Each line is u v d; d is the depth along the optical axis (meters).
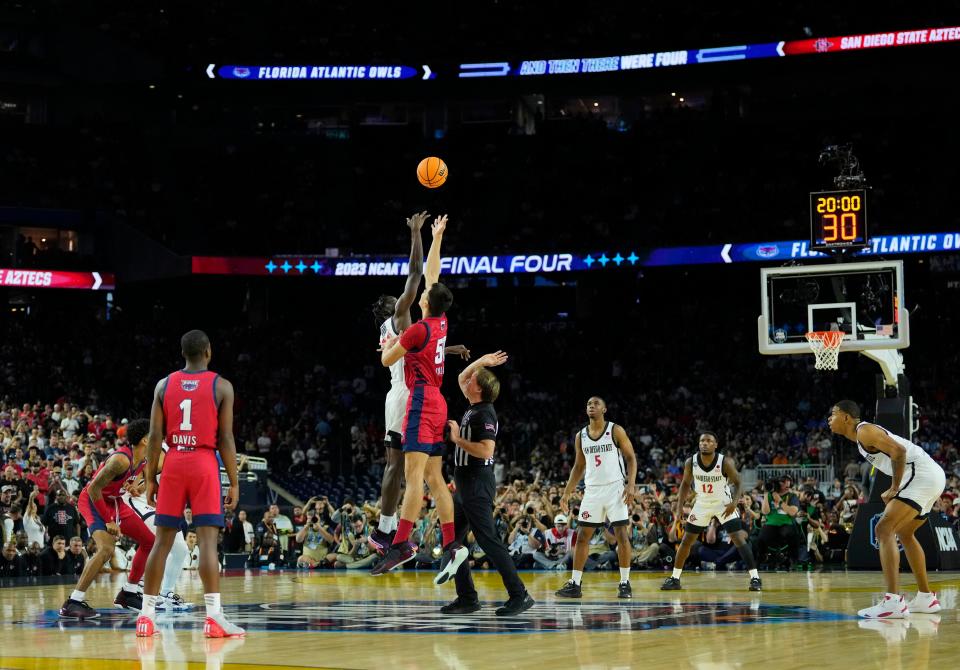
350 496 29.69
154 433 8.12
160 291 37.84
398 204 37.44
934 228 30.03
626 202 36.50
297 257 34.09
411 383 8.60
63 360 33.75
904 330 16.64
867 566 17.72
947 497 20.20
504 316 38.75
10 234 35.19
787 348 17.17
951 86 36.38
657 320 36.50
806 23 36.25
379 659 6.61
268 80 37.41
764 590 13.09
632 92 39.47
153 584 8.18
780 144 37.31
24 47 37.38
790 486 20.23
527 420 33.06
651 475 26.78
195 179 38.12
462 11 39.03
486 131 39.31
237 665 6.39
